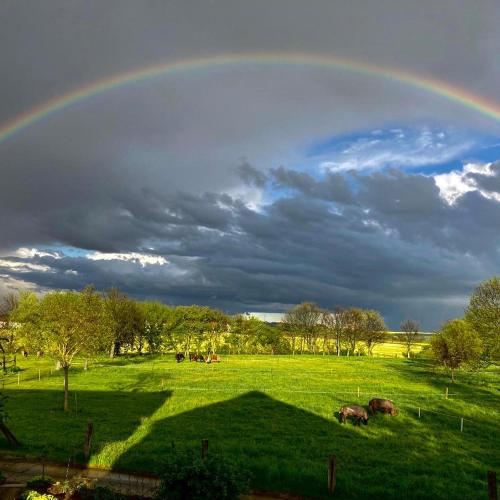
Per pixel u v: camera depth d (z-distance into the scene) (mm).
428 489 20000
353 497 18875
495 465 24922
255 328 121500
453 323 60375
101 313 43625
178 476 14062
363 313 121750
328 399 44375
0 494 17062
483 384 57781
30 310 63875
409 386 54812
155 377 60656
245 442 27344
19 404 39750
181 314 112125
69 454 23203
